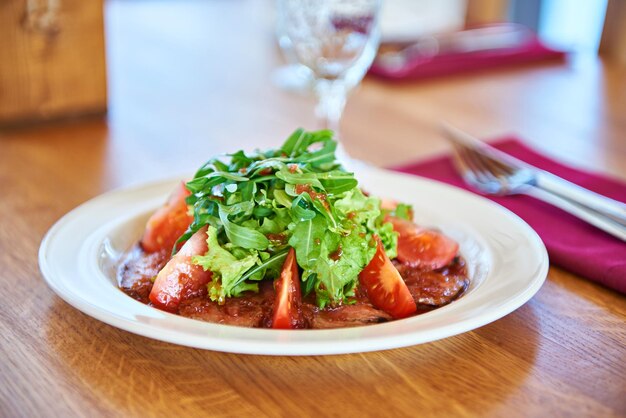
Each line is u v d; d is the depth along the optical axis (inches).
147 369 21.9
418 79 50.7
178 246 24.9
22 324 23.8
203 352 22.5
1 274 26.5
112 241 27.0
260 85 50.0
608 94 48.8
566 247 27.3
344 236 23.4
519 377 21.8
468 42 56.9
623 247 27.5
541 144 39.6
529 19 89.5
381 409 20.6
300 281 23.8
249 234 23.1
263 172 24.4
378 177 31.0
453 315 21.9
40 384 21.4
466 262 26.5
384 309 23.5
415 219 28.8
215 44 60.6
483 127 41.8
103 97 42.9
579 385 21.5
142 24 66.8
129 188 30.0
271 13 70.7
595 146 39.5
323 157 25.2
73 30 40.8
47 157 37.3
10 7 39.0
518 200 31.4
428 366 22.1
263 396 21.0
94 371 21.8
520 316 24.5
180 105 45.6
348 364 22.1
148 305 23.3
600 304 25.3
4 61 39.6
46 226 30.2
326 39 38.1
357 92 48.1
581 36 89.7
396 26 59.2
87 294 22.9
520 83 50.7
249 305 23.3
